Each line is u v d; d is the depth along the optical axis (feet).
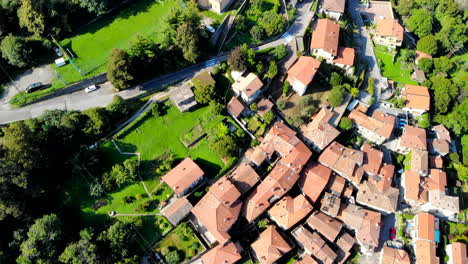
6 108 342.23
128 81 354.54
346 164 368.68
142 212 330.13
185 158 349.61
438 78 430.20
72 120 325.62
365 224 345.51
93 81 359.46
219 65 383.86
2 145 309.63
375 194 363.35
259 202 339.98
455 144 416.46
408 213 369.30
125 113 347.97
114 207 329.72
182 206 329.52
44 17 351.25
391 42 449.89
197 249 325.62
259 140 372.38
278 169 354.74
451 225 365.61
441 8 497.05
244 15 411.13
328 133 379.55
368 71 435.53
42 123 328.29
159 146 353.10
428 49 453.99
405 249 352.08
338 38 415.44
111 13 389.19
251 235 344.49
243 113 380.17
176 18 359.87
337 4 439.63
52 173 327.47
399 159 396.57
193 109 368.89
